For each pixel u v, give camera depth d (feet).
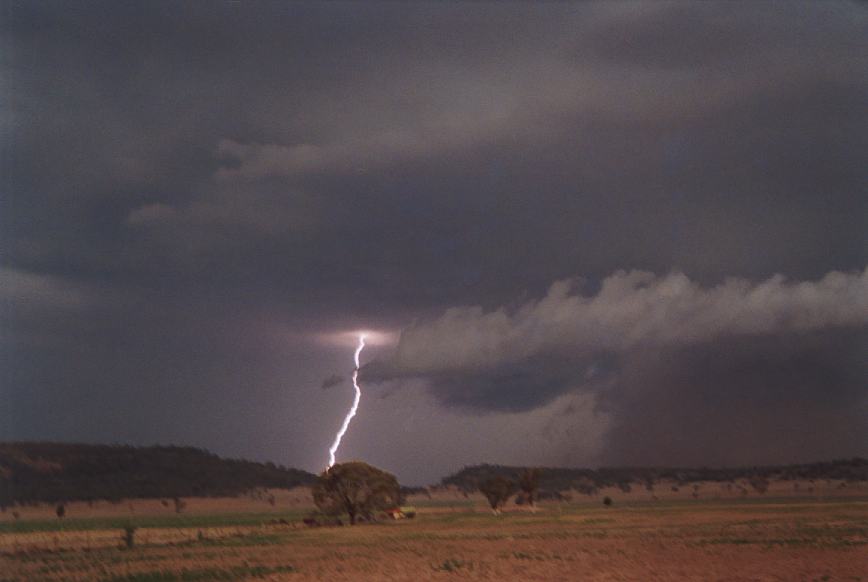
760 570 152.87
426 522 371.97
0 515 655.35
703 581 140.15
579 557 182.60
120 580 153.99
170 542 264.31
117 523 479.41
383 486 382.63
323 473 381.60
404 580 147.13
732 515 369.50
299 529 341.41
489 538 247.91
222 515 616.80
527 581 143.64
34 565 188.55
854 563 162.40
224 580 151.02
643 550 196.75
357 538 260.42
